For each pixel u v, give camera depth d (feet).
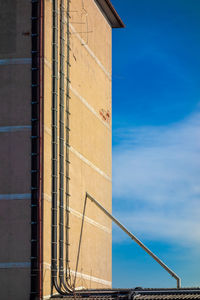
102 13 108.58
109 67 110.83
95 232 98.43
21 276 77.97
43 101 81.20
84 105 96.48
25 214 79.20
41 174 79.66
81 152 94.12
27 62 82.17
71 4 92.73
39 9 83.05
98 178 101.35
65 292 80.64
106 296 77.05
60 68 86.58
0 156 80.79
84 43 98.07
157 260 92.48
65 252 84.84
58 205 83.25
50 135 82.43
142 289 77.92
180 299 72.38
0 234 79.25
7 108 81.66
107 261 103.91
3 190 80.12
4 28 83.46
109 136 108.58
